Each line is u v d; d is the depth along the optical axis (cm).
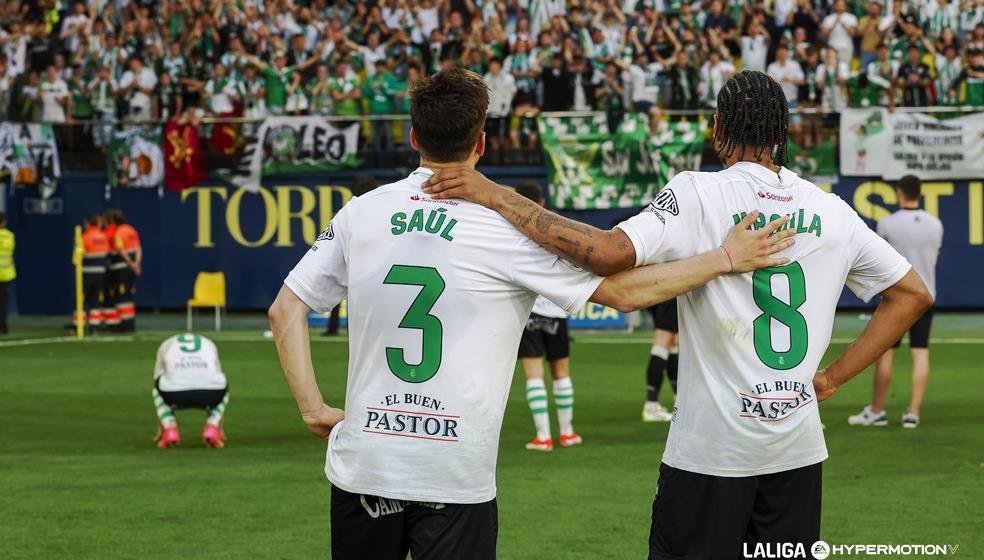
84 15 2475
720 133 412
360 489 374
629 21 2250
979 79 2162
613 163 2125
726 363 398
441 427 369
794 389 399
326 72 2295
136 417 1234
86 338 2059
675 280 387
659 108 2177
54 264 2417
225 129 2292
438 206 375
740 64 2202
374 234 376
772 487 405
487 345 373
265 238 2302
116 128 2323
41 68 2464
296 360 387
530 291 381
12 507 798
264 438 1098
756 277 397
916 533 711
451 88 376
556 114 2134
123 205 2355
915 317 418
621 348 1836
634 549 679
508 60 2223
